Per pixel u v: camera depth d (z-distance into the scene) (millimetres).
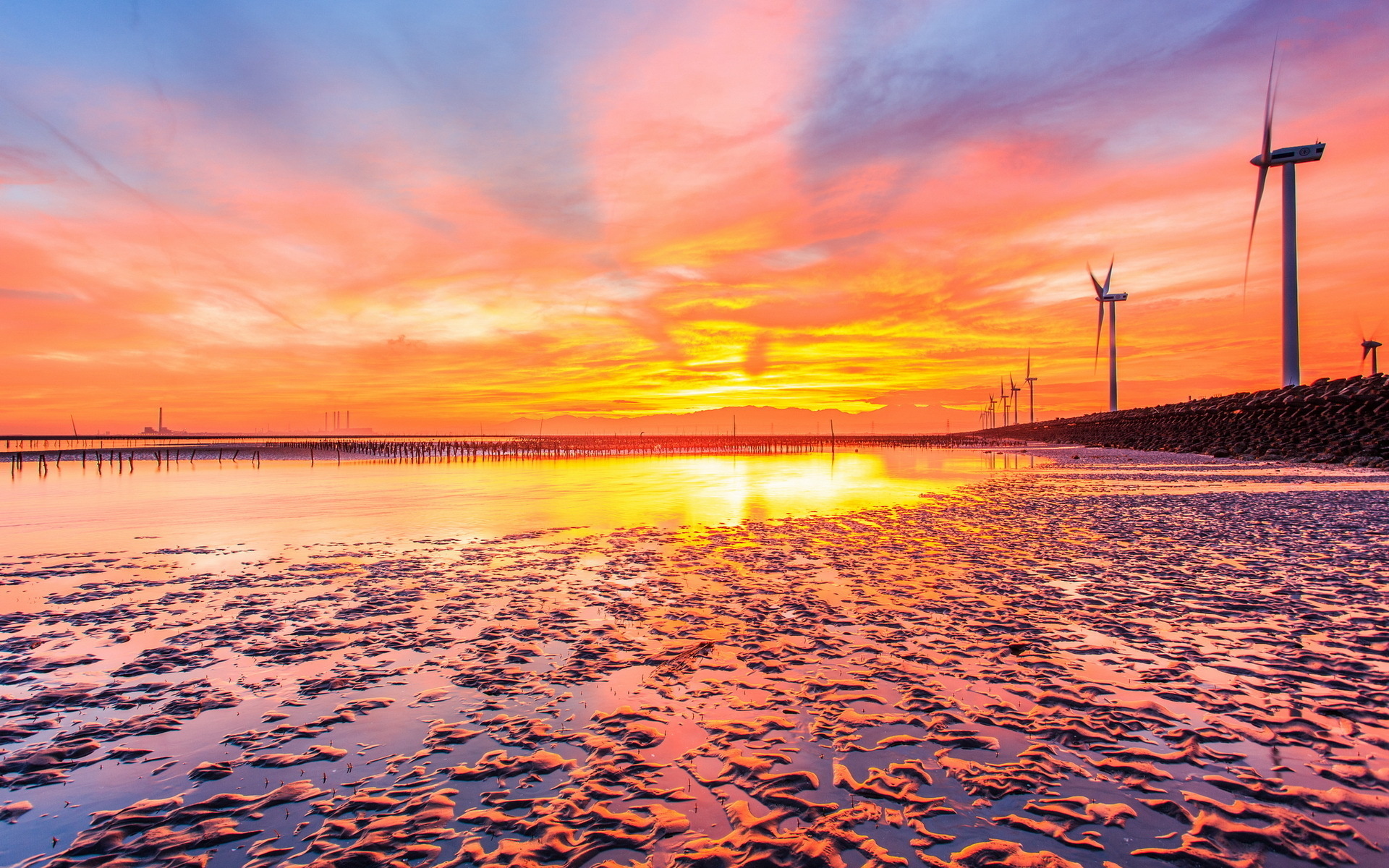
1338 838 3582
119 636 7719
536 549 13398
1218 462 40438
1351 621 7602
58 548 14055
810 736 4898
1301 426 44094
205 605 9117
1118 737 4805
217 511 21078
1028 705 5379
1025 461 50031
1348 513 16703
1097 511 18391
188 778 4445
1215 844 3539
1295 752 4535
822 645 7000
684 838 3662
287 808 4055
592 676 6219
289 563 12180
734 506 21328
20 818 3982
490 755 4691
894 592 9359
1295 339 51781
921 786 4191
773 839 3635
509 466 57781
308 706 5621
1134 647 6770
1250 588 9266
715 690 5824
